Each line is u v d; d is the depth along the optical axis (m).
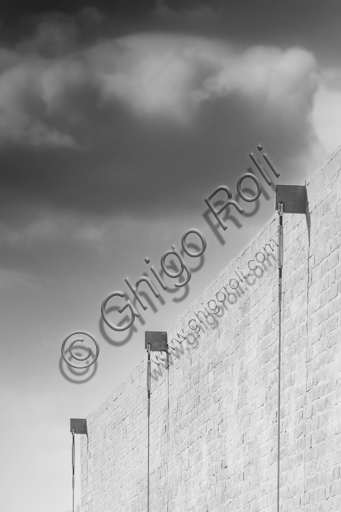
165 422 16.58
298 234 11.44
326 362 10.48
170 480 16.12
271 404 12.04
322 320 10.65
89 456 22.14
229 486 13.40
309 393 10.88
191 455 15.13
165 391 16.69
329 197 10.62
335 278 10.38
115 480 19.73
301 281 11.30
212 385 14.34
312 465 10.65
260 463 12.30
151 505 17.12
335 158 10.52
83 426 22.61
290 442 11.33
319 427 10.55
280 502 11.50
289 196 11.29
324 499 10.28
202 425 14.69
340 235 10.30
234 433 13.33
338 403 10.11
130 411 18.81
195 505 14.80
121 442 19.39
